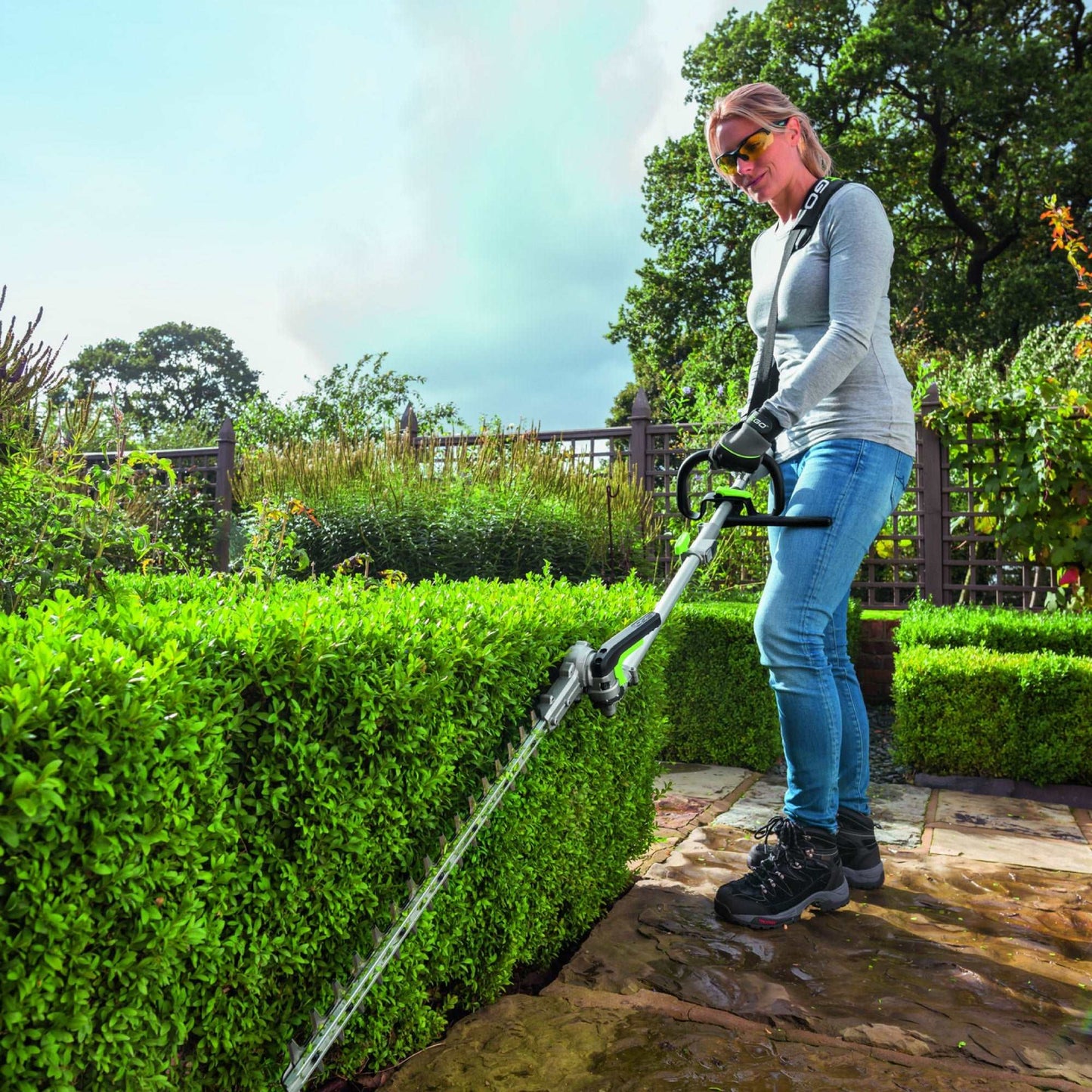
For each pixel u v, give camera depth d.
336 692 1.35
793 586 2.33
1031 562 6.68
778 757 4.78
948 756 4.28
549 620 2.03
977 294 22.75
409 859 1.60
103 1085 0.98
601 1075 1.60
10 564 2.02
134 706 0.96
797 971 2.05
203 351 59.97
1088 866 2.97
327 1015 1.33
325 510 6.04
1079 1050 1.71
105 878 0.95
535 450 6.61
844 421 2.39
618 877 2.54
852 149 21.89
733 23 24.89
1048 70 21.02
